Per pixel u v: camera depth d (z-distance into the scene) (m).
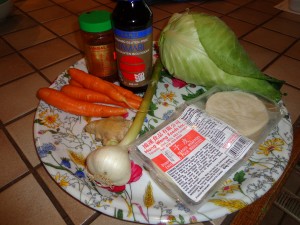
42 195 0.40
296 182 0.75
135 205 0.36
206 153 0.41
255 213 0.37
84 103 0.53
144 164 0.41
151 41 0.51
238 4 1.03
